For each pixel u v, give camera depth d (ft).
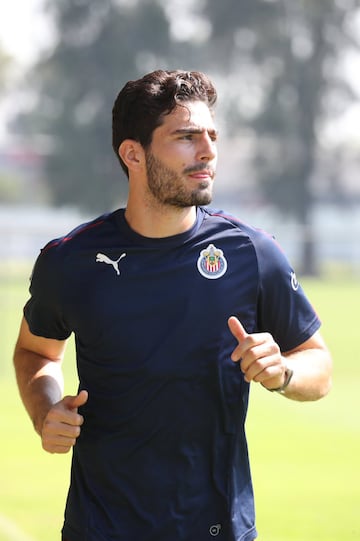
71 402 23.20
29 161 449.48
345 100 426.92
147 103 23.45
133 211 24.20
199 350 23.62
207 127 23.40
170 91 23.32
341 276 386.93
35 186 448.24
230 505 23.86
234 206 444.55
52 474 58.39
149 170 23.59
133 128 23.79
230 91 433.89
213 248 24.16
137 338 23.62
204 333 23.71
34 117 460.55
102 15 414.82
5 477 57.26
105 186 411.75
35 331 25.59
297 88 422.41
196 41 431.02
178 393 23.54
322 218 455.63
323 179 437.99
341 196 442.09
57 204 417.90
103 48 413.80
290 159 415.85
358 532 45.78
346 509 50.42
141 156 23.85
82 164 409.08
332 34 421.59
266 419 82.64
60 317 24.81
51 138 425.69
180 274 23.89
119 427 23.71
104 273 23.98
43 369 25.94
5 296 235.40
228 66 433.89
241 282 24.18
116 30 413.80
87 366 24.14
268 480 57.93
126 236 24.16
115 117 24.36
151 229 23.99
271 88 423.23
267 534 45.29
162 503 23.67
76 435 23.06
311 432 76.02
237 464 24.13
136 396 23.59
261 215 436.35
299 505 51.26
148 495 23.68
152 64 423.64
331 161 434.30
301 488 55.62
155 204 23.80
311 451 67.77
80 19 414.62
